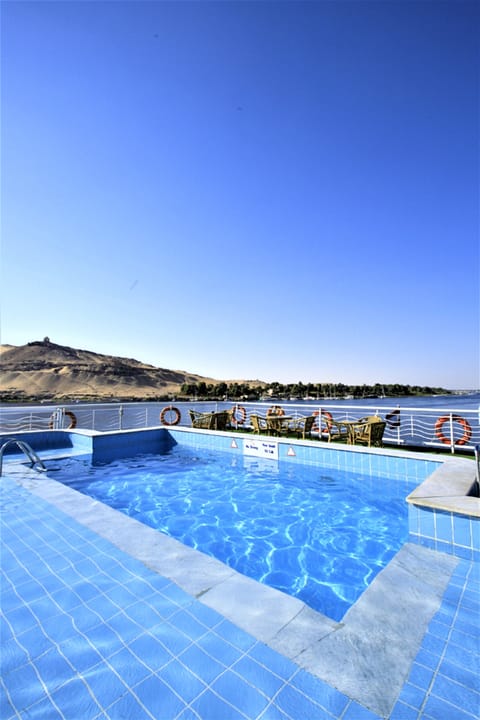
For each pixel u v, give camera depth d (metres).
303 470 7.38
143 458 8.71
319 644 1.84
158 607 2.14
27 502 4.20
